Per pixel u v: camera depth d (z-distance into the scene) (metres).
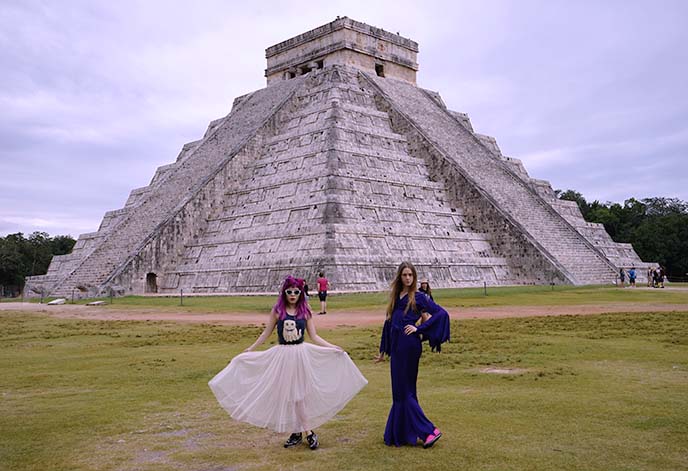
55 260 67.75
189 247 53.84
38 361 16.55
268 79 75.62
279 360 8.94
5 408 11.12
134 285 50.25
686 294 38.66
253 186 54.78
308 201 48.25
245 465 8.05
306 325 9.31
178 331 23.72
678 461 7.79
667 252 88.44
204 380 13.71
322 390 8.95
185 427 9.90
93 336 22.58
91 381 13.63
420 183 54.16
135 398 11.95
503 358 15.73
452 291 42.88
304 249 45.25
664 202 114.88
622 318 24.17
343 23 66.56
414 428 8.72
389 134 57.75
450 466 7.79
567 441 8.67
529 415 10.09
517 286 47.47
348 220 46.50
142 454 8.53
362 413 10.61
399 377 8.92
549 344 17.84
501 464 7.80
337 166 48.78
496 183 57.81
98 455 8.48
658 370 13.66
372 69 69.50
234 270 48.69
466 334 20.58
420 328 8.88
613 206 110.75
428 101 70.12
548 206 57.28
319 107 58.09
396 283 9.28
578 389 11.91
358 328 23.38
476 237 52.78
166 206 56.41
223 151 60.22
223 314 31.95
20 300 56.47
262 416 8.73
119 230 57.81
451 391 12.03
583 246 54.53
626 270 61.38
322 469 7.82
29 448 8.79
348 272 43.25
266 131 60.12
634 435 8.87
